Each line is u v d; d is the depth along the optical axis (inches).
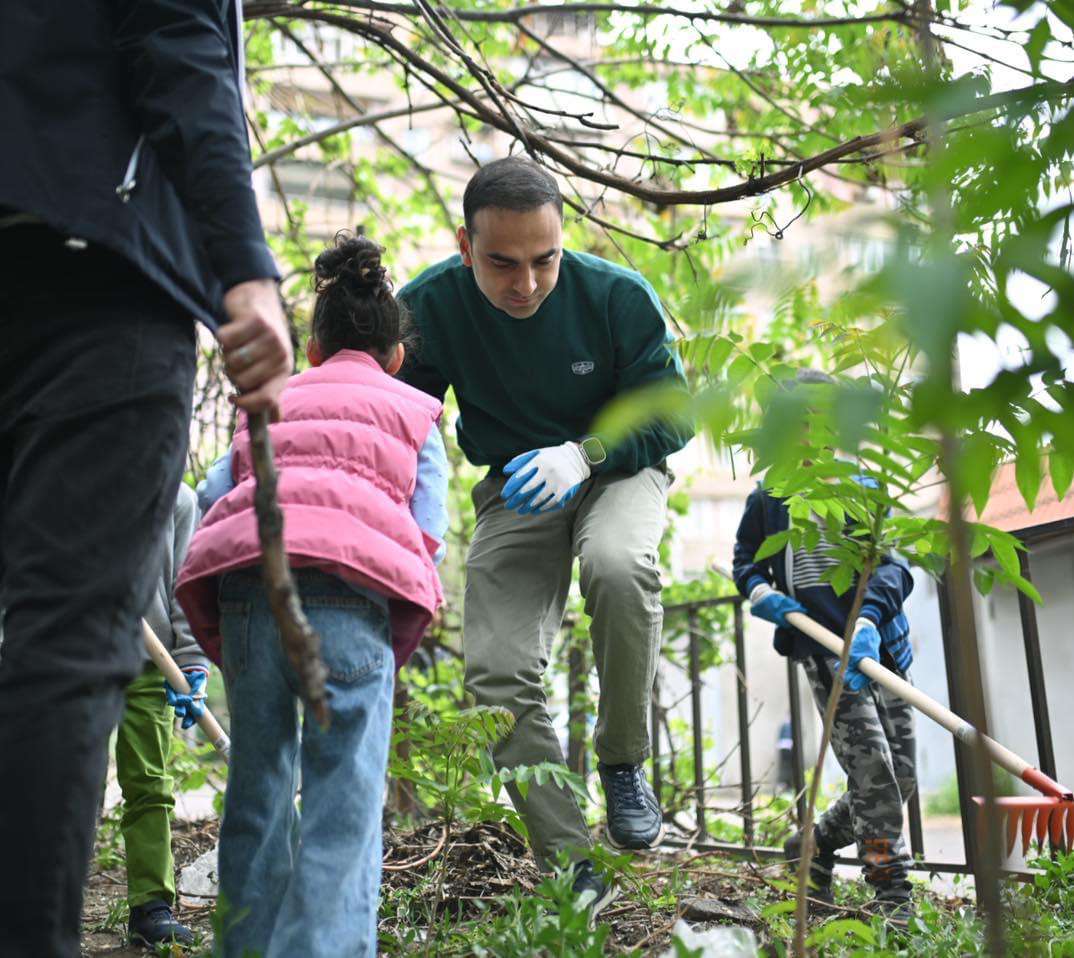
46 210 64.7
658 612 113.6
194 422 192.9
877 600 135.5
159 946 112.0
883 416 52.4
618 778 115.9
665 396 46.5
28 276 66.6
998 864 52.1
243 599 82.5
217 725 126.0
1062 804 102.2
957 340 37.6
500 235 105.3
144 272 66.8
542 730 114.6
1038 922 100.3
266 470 58.9
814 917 126.6
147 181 68.9
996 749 108.1
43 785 59.9
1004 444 52.6
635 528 114.0
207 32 69.6
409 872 132.0
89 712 62.0
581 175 132.5
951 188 40.1
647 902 113.9
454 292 118.2
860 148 104.7
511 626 117.8
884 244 36.5
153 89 67.7
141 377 66.9
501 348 117.7
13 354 67.2
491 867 132.0
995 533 74.6
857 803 131.5
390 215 293.7
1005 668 210.1
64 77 67.3
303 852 75.7
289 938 72.7
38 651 62.0
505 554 120.8
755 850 176.6
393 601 86.4
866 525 77.5
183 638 126.5
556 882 83.5
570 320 115.4
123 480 65.4
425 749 114.8
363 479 84.2
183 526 128.6
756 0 178.1
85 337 66.6
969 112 42.9
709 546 631.2
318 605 80.0
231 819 81.0
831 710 76.3
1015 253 38.2
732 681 488.7
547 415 121.3
